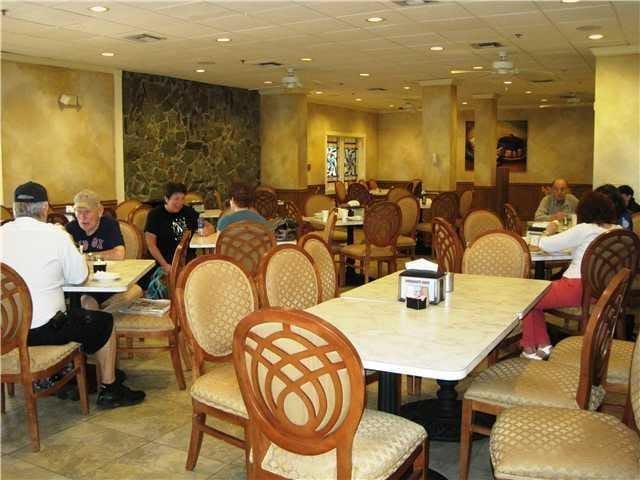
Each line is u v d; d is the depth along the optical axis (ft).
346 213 24.52
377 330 8.15
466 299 10.03
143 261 14.38
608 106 25.75
